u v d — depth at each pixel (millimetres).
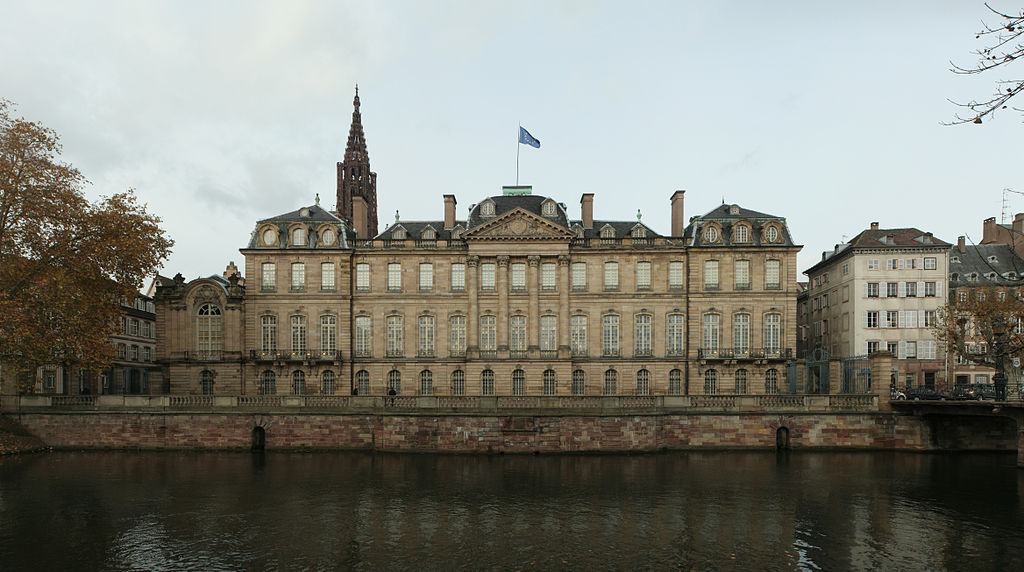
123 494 30719
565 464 38688
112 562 21500
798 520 26547
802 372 55219
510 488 32031
